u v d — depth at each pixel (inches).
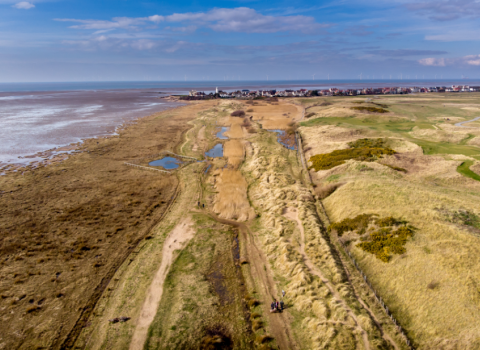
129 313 951.6
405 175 1771.7
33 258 1224.2
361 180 1704.0
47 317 933.8
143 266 1186.6
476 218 1207.6
